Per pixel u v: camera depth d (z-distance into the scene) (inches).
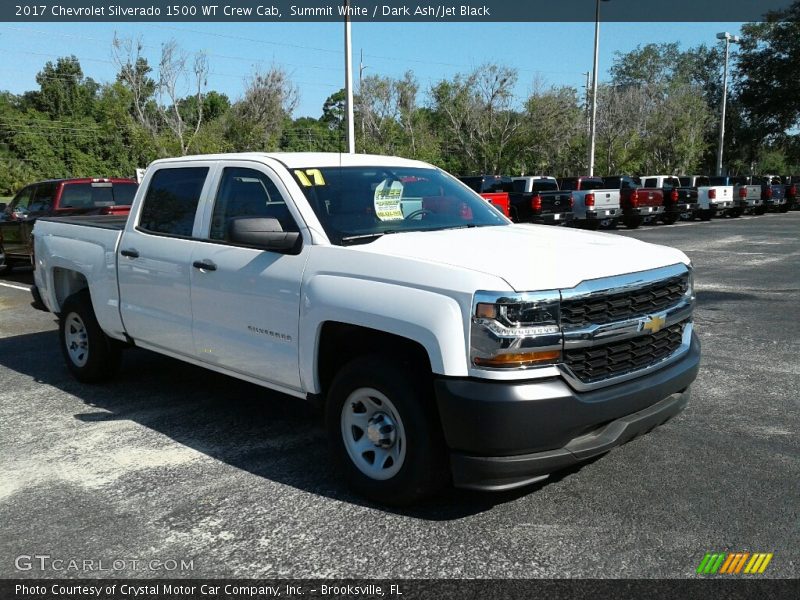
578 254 154.0
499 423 134.0
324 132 1993.1
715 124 2349.9
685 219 1122.0
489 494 162.1
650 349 156.3
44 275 272.7
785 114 2159.2
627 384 149.1
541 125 1731.1
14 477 175.9
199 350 200.5
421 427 145.5
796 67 2080.5
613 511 152.6
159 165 224.4
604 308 145.3
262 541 143.5
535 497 159.9
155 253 211.5
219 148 1218.6
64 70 3093.0
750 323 339.0
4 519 154.4
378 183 191.5
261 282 176.6
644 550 136.9
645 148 2064.5
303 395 175.0
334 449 164.9
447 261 146.7
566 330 139.2
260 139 1311.5
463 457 140.0
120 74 1179.3
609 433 146.3
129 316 225.3
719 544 138.5
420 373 148.7
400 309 145.4
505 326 134.8
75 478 174.9
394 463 153.3
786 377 249.8
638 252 162.7
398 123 1615.4
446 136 1802.4
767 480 166.7
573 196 856.3
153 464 182.9
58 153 2356.1
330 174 187.5
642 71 2947.8
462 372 137.5
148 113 1201.4
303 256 169.0
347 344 166.9
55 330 354.9
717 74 2827.3
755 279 476.1
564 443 140.9
